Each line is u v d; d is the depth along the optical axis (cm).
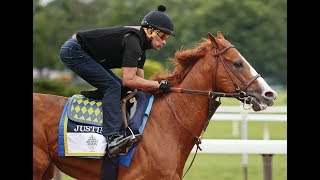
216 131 2406
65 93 2100
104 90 827
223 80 838
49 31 4875
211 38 844
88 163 829
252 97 830
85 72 830
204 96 845
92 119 827
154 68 2297
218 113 1670
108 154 816
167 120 838
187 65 862
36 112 833
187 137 845
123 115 830
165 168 814
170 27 850
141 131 822
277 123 2912
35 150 824
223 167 1673
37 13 4916
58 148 826
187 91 845
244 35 4897
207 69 845
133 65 820
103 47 834
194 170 1602
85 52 837
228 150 1004
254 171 1587
